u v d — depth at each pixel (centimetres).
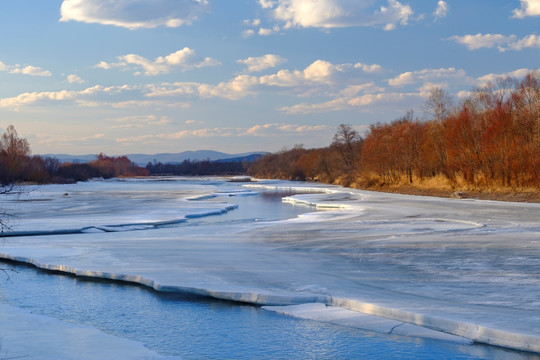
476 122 6181
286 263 1927
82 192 8444
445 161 6956
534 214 3591
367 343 1163
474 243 2295
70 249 2327
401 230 2869
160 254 2164
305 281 1623
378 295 1433
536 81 5734
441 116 7469
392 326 1225
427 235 2617
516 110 5750
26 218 3994
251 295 1469
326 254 2112
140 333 1259
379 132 9038
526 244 2223
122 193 8088
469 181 6141
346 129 11919
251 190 9288
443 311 1258
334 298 1416
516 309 1267
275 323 1303
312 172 14325
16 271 1934
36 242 2652
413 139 7825
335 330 1245
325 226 3139
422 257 1991
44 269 1962
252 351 1145
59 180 13550
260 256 2091
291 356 1112
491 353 1083
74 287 1689
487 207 4259
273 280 1645
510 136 5594
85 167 19275
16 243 2619
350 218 3681
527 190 5209
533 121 5444
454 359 1063
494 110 5828
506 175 5572
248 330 1262
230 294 1499
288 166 17850
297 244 2406
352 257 2030
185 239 2659
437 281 1588
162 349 1163
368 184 8750
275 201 6247
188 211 4544
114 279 1769
